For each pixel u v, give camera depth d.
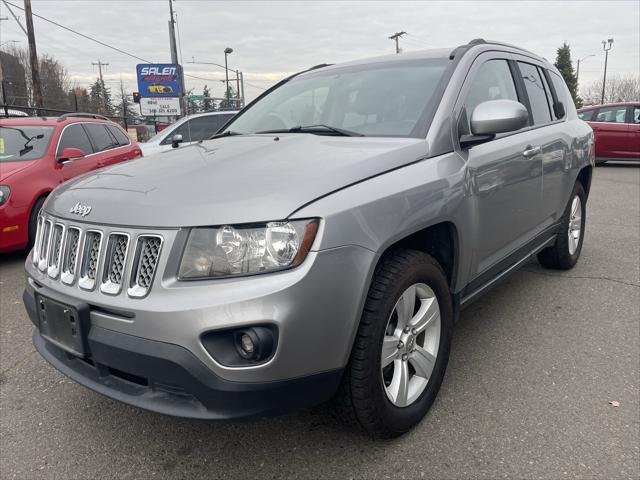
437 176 2.51
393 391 2.37
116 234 2.07
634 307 3.97
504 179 3.09
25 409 2.81
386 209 2.19
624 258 5.27
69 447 2.47
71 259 2.26
